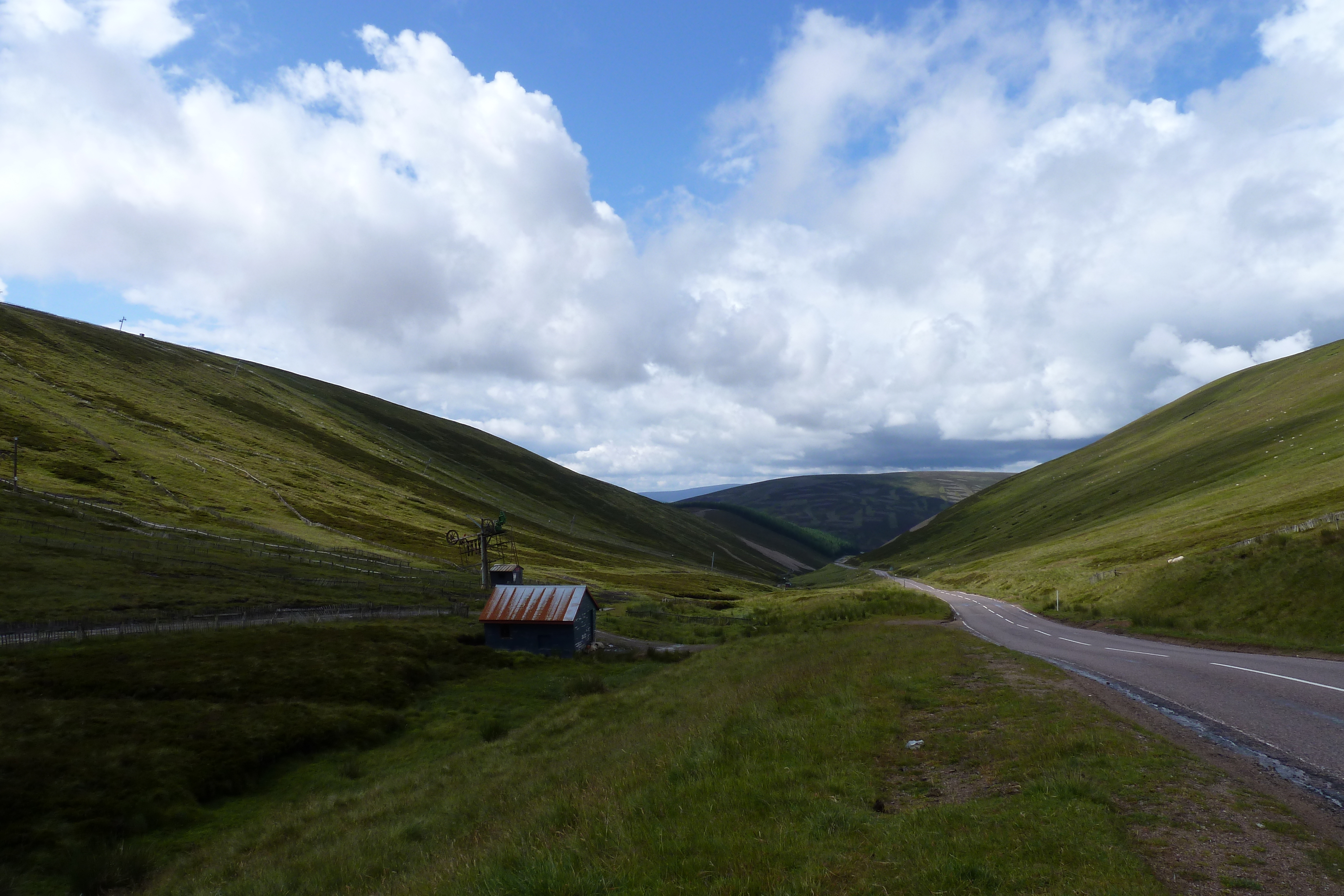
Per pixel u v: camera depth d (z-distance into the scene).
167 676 39.09
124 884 20.77
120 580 61.22
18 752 27.83
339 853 16.34
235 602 60.66
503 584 74.94
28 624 43.25
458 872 9.96
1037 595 76.56
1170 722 14.27
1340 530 42.62
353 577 82.25
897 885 7.48
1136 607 50.59
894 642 33.09
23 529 70.88
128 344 187.00
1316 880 7.07
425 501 161.88
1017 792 10.37
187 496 102.94
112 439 116.81
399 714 39.94
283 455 149.75
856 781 11.59
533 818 12.33
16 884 20.55
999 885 7.20
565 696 43.81
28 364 141.50
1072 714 14.63
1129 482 155.75
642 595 109.81
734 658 41.69
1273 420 142.75
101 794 26.08
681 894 7.80
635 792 12.19
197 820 26.05
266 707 36.84
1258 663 23.52
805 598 108.56
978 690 18.56
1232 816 8.88
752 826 9.67
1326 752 11.84
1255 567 44.69
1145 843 8.19
